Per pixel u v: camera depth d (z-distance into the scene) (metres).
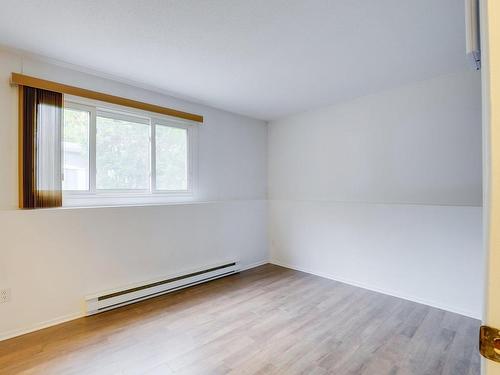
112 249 2.68
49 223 2.33
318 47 2.27
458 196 2.70
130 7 1.75
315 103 3.67
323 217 3.72
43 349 1.99
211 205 3.60
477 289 2.49
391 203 3.15
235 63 2.54
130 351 1.97
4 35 2.05
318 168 3.90
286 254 4.21
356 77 2.86
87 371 1.75
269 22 1.92
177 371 1.76
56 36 2.07
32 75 2.39
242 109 3.93
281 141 4.40
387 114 3.19
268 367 1.80
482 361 0.48
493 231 0.47
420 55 2.40
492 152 0.47
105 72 2.71
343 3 1.73
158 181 3.29
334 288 3.25
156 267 3.02
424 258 2.81
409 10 1.79
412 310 2.65
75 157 2.66
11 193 2.27
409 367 1.82
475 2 0.64
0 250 2.11
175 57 2.41
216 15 1.84
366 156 3.38
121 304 2.68
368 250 3.25
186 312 2.59
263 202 4.39
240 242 3.99
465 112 2.65
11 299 2.15
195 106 3.63
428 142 2.89
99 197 2.80
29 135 2.32
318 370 1.78
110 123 2.92
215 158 3.86
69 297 2.42
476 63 0.73
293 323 2.39
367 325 2.36
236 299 2.91
